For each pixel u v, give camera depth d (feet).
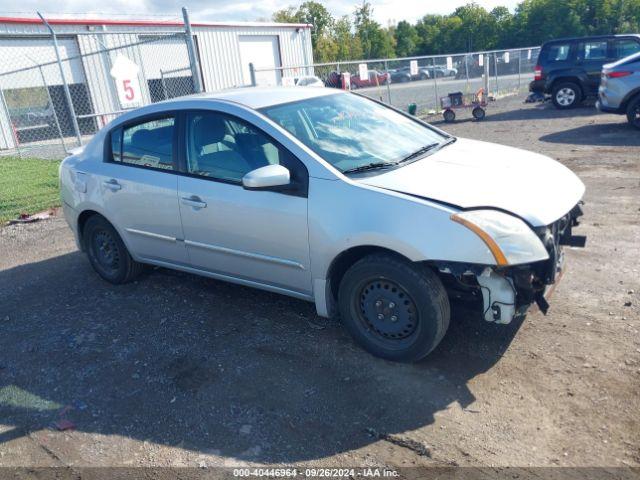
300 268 12.48
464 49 294.66
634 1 243.19
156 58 76.95
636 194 22.25
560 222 11.68
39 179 37.58
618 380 10.54
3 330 14.94
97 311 15.55
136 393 11.53
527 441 9.26
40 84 67.21
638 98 36.42
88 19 70.03
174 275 17.63
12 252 22.06
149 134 15.21
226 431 10.12
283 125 12.94
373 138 13.69
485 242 10.03
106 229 16.71
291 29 99.55
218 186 13.43
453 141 14.98
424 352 11.26
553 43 51.26
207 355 12.69
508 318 10.52
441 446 9.31
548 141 35.73
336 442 9.62
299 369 11.82
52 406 11.36
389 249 11.23
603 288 14.26
